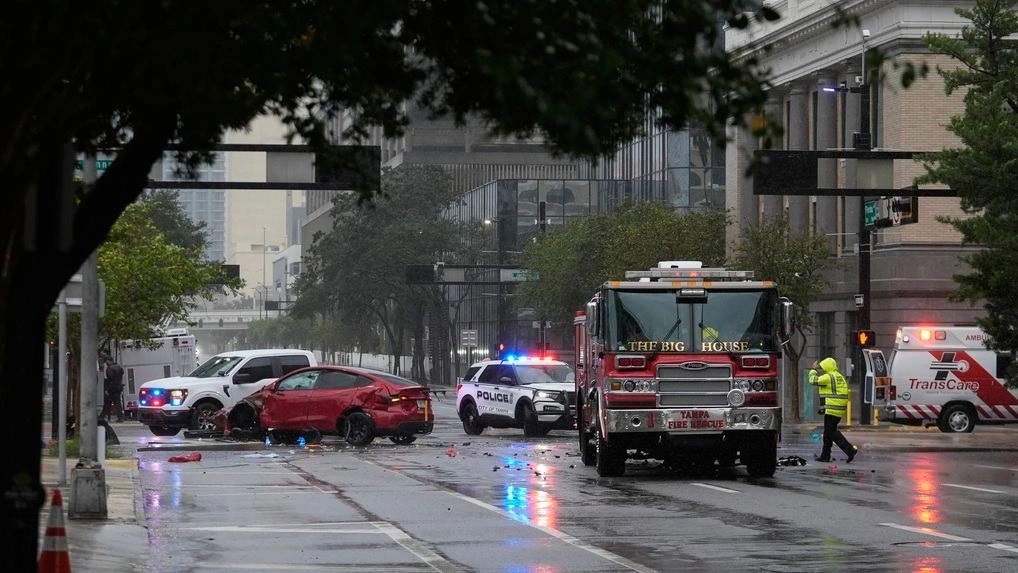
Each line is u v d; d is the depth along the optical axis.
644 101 22.33
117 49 19.11
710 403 62.88
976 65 86.62
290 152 57.44
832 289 152.88
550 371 106.56
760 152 19.47
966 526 43.59
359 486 60.88
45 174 21.20
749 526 44.12
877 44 140.50
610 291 63.34
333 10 18.73
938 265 138.50
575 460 77.69
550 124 19.73
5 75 19.08
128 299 97.94
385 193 25.98
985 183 80.81
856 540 40.22
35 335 21.02
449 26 21.02
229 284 115.69
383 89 22.33
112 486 57.16
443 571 34.97
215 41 18.84
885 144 139.00
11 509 20.47
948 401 106.31
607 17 19.83
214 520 47.38
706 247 157.12
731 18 19.92
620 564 35.88
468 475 66.88
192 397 104.25
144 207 106.88
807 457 79.38
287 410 92.56
